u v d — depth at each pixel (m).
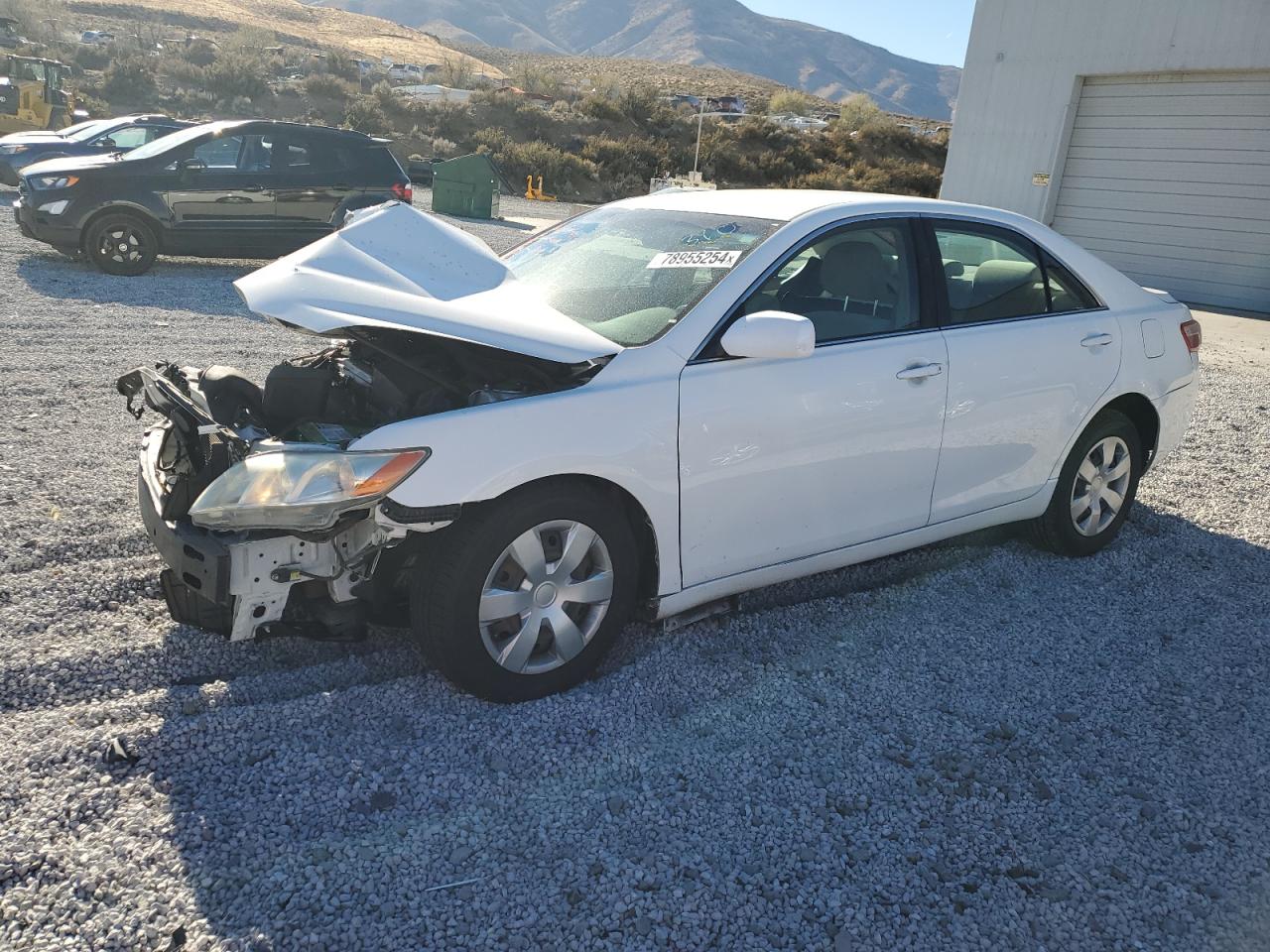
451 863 2.62
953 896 2.63
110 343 8.08
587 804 2.90
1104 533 5.00
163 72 51.25
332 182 12.32
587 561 3.44
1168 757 3.32
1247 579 4.85
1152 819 2.99
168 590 3.34
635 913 2.50
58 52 51.91
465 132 47.38
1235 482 6.41
